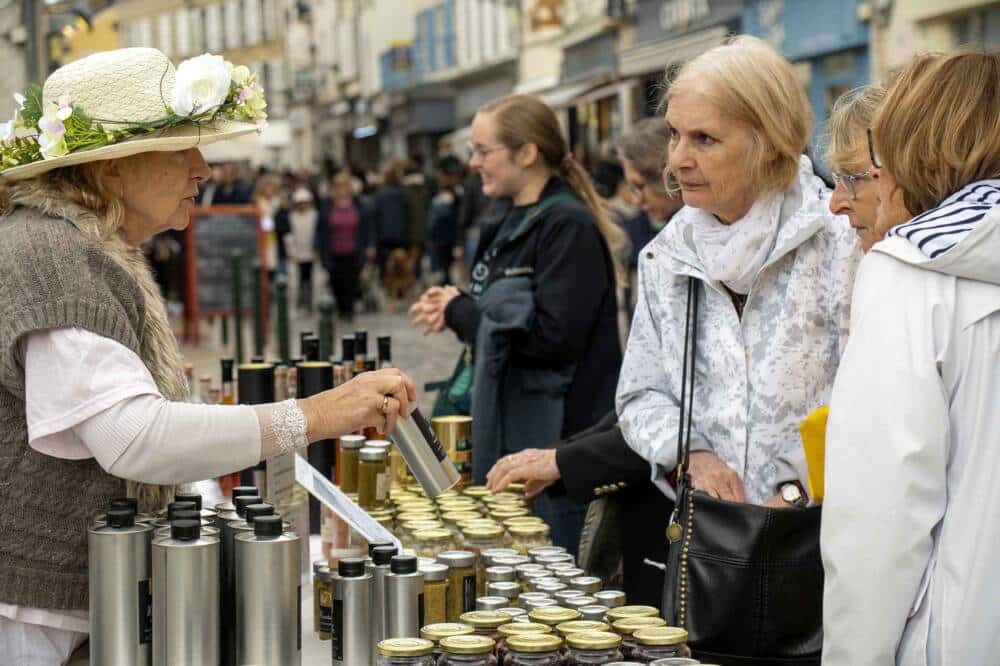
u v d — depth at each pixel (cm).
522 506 343
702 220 327
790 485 309
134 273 271
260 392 396
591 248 447
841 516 230
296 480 325
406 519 325
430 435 287
